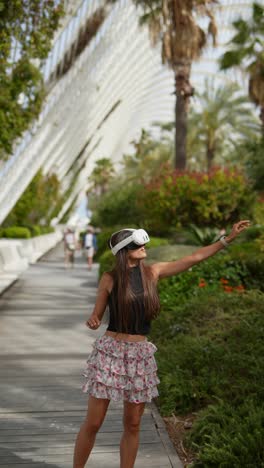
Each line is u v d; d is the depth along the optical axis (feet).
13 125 41.32
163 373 18.75
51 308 40.29
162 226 75.46
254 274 37.55
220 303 26.61
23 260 80.89
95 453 13.55
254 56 88.17
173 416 16.52
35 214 138.21
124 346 10.77
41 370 22.43
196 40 75.56
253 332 20.47
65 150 138.31
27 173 91.50
